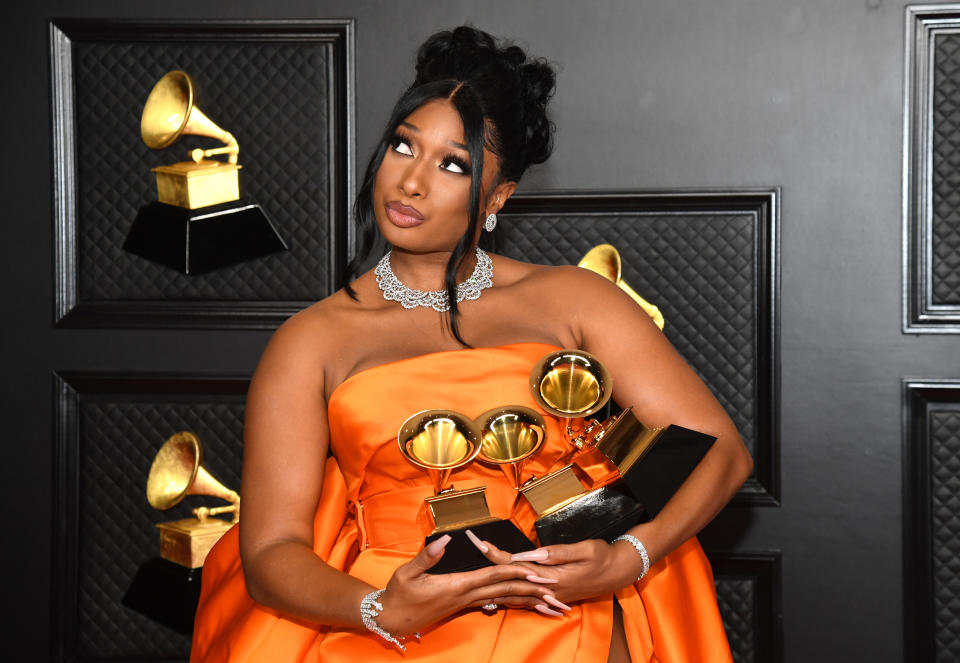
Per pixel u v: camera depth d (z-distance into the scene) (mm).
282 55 2834
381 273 1843
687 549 1844
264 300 2875
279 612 1646
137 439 2918
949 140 2723
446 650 1599
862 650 2766
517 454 1658
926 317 2736
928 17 2703
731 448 1761
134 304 2895
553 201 2797
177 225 2723
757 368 2789
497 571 1481
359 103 2812
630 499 1636
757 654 2816
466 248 1756
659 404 1766
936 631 2756
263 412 1730
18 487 2918
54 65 2844
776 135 2750
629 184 2785
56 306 2885
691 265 2797
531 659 1601
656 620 1752
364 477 1781
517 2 2783
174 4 2834
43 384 2910
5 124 2873
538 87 1865
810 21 2732
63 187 2867
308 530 1680
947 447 2744
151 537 2920
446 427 1626
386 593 1485
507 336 1820
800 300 2760
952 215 2729
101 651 2945
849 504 2760
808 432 2768
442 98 1719
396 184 1716
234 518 2777
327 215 2848
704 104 2764
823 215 2748
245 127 2844
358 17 2803
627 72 2773
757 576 2809
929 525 2744
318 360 1761
